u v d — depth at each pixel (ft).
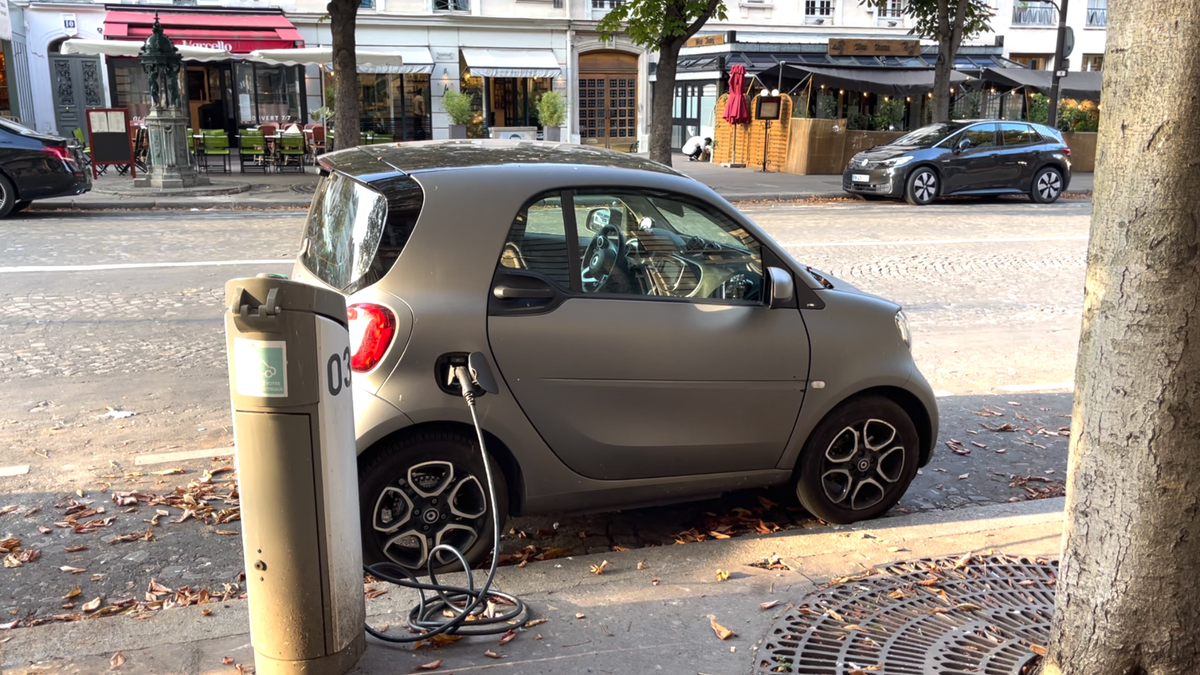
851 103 99.91
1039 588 12.22
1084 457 8.75
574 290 12.91
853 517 14.92
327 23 89.97
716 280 13.82
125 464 17.15
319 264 13.24
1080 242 46.80
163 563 13.66
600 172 13.26
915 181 63.16
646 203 13.46
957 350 26.91
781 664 10.34
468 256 12.32
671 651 10.62
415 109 95.14
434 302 12.09
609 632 11.01
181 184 59.47
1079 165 96.02
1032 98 95.35
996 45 111.14
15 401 20.29
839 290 14.74
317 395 9.16
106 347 24.49
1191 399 8.11
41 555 13.75
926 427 15.28
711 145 102.12
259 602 9.53
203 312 28.27
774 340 13.78
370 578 12.34
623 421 13.12
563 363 12.63
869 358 14.38
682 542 14.70
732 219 13.96
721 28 109.81
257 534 9.34
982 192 64.75
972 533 14.06
